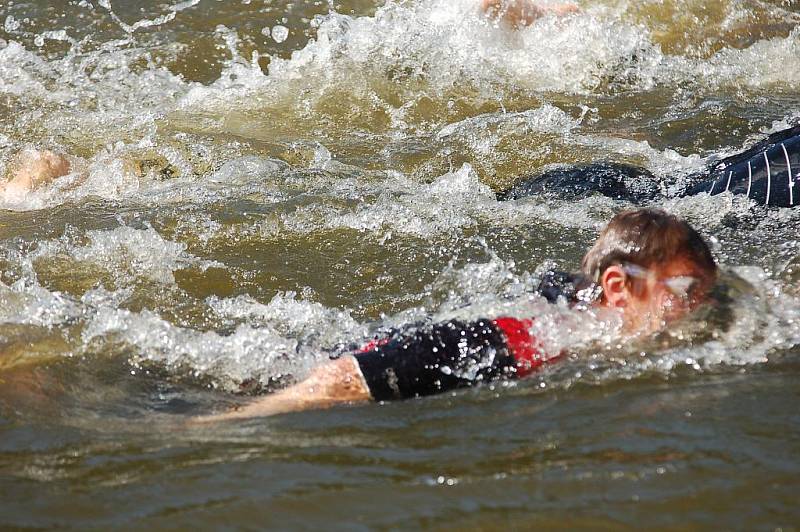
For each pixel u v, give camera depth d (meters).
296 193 12.03
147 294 9.77
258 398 7.63
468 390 7.25
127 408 7.60
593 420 6.60
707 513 5.30
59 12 17.94
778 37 16.62
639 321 7.68
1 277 10.10
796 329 7.75
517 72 15.90
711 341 7.64
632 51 16.25
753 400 6.76
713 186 10.52
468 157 13.26
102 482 6.18
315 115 14.97
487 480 5.83
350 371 7.37
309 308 9.36
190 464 6.34
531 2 16.70
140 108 15.18
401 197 11.78
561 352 7.50
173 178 12.88
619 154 12.96
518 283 9.34
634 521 5.27
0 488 6.17
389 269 10.06
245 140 13.92
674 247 7.69
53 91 15.61
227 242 10.81
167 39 17.17
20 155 13.01
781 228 9.70
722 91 15.22
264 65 16.55
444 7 17.02
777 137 11.08
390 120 14.77
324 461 6.26
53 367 8.28
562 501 5.52
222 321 9.27
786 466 5.79
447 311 8.40
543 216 10.93
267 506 5.70
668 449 6.07
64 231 11.04
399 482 5.90
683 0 17.38
